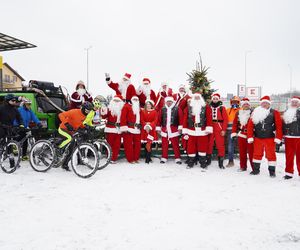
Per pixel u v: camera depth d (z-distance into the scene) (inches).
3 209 184.7
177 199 205.0
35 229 155.8
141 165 319.9
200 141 305.0
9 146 283.0
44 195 212.8
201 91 360.2
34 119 330.3
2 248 135.0
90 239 144.6
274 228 156.9
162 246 137.0
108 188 230.7
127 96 362.0
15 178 259.3
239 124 299.7
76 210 183.5
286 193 219.3
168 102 326.3
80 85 364.2
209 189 229.8
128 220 168.1
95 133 352.8
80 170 289.6
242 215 175.5
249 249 134.3
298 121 261.3
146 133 332.2
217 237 146.4
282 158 389.4
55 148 285.0
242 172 291.9
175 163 333.4
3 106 284.7
